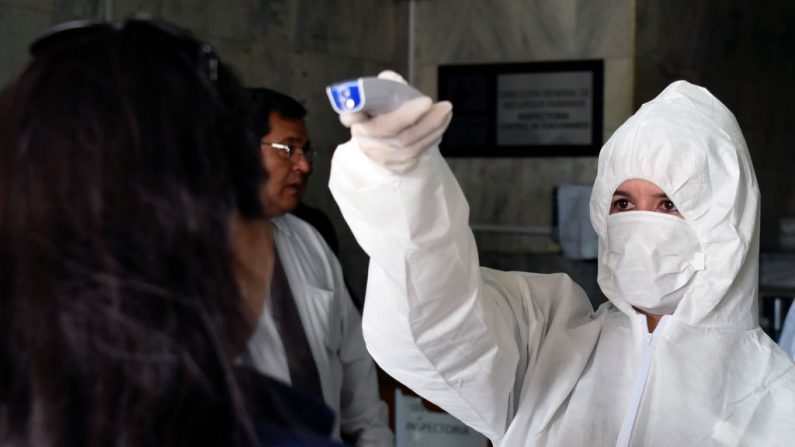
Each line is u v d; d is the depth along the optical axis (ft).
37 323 1.85
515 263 15.19
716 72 19.19
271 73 12.78
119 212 1.87
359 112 2.83
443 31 15.65
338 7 14.10
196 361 1.93
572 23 14.69
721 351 4.50
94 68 1.95
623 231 4.63
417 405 7.81
